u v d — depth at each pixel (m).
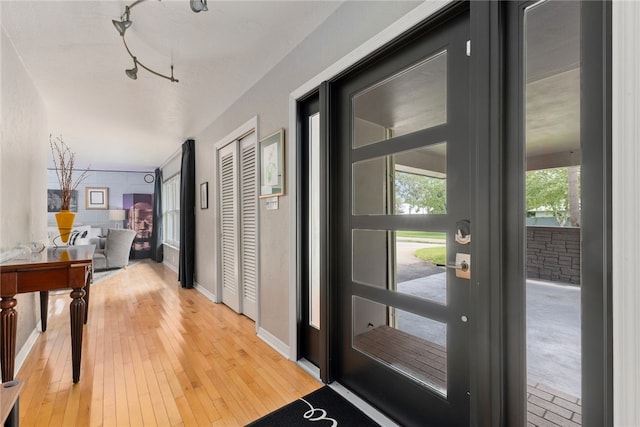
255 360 2.23
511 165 1.11
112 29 1.97
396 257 1.59
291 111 2.24
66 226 2.81
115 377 1.99
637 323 0.74
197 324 3.00
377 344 1.69
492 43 1.12
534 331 1.07
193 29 1.98
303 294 2.25
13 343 1.66
